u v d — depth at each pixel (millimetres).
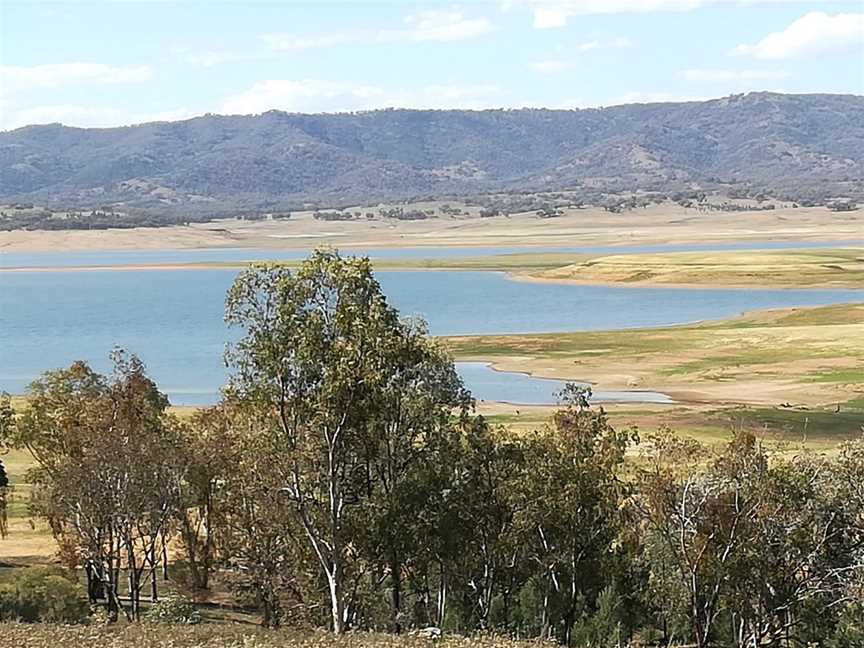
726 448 53719
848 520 48938
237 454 51844
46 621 47500
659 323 181875
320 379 46906
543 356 148625
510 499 49656
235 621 53062
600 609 51344
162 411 65500
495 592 52688
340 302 46938
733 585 48281
